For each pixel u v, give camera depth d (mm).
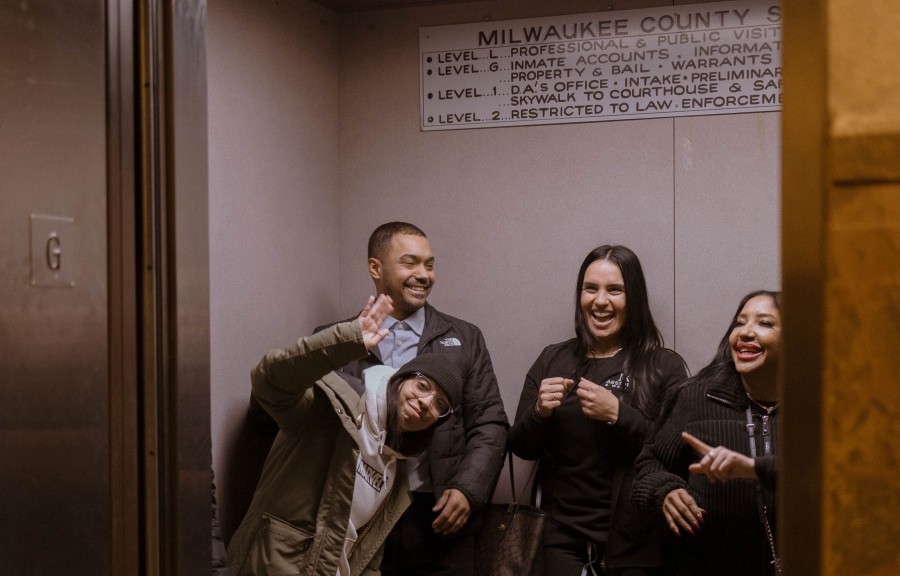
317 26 4289
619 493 3240
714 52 4004
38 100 1273
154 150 1449
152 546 1450
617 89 4117
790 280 597
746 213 3988
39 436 1277
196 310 1502
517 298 4246
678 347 4062
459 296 4324
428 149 4367
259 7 3793
